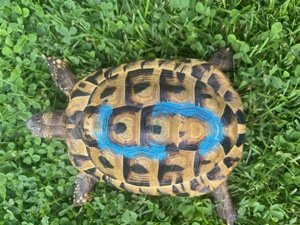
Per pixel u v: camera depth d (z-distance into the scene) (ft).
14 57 1.18
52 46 1.18
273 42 1.10
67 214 1.19
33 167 1.18
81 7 1.16
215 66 1.01
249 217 1.14
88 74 1.12
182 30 1.14
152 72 0.98
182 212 1.12
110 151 0.94
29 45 1.18
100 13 1.15
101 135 0.94
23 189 1.19
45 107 1.17
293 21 1.10
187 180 0.96
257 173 1.11
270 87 1.10
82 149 0.99
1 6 1.17
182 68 0.99
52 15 1.16
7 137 1.20
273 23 1.11
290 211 1.11
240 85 1.09
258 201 1.12
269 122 1.10
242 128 0.97
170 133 0.90
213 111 0.93
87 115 0.97
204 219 1.10
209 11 1.09
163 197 1.15
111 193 1.16
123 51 1.15
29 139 1.18
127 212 1.11
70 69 1.16
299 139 1.08
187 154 0.92
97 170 1.01
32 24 1.20
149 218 1.14
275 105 1.11
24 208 1.19
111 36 1.16
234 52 1.11
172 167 0.93
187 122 0.91
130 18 1.16
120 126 0.92
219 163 0.96
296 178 1.08
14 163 1.19
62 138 1.13
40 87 1.20
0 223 1.17
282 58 1.11
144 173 0.95
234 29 1.13
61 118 1.09
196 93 0.94
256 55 1.12
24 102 1.19
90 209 1.16
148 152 0.92
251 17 1.09
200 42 1.13
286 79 1.10
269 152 1.11
